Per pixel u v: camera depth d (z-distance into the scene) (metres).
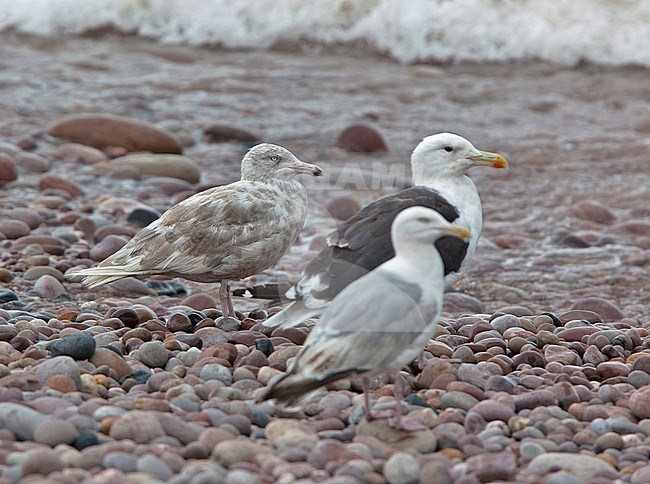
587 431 8.73
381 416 8.65
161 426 8.14
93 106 24.73
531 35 32.09
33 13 31.77
